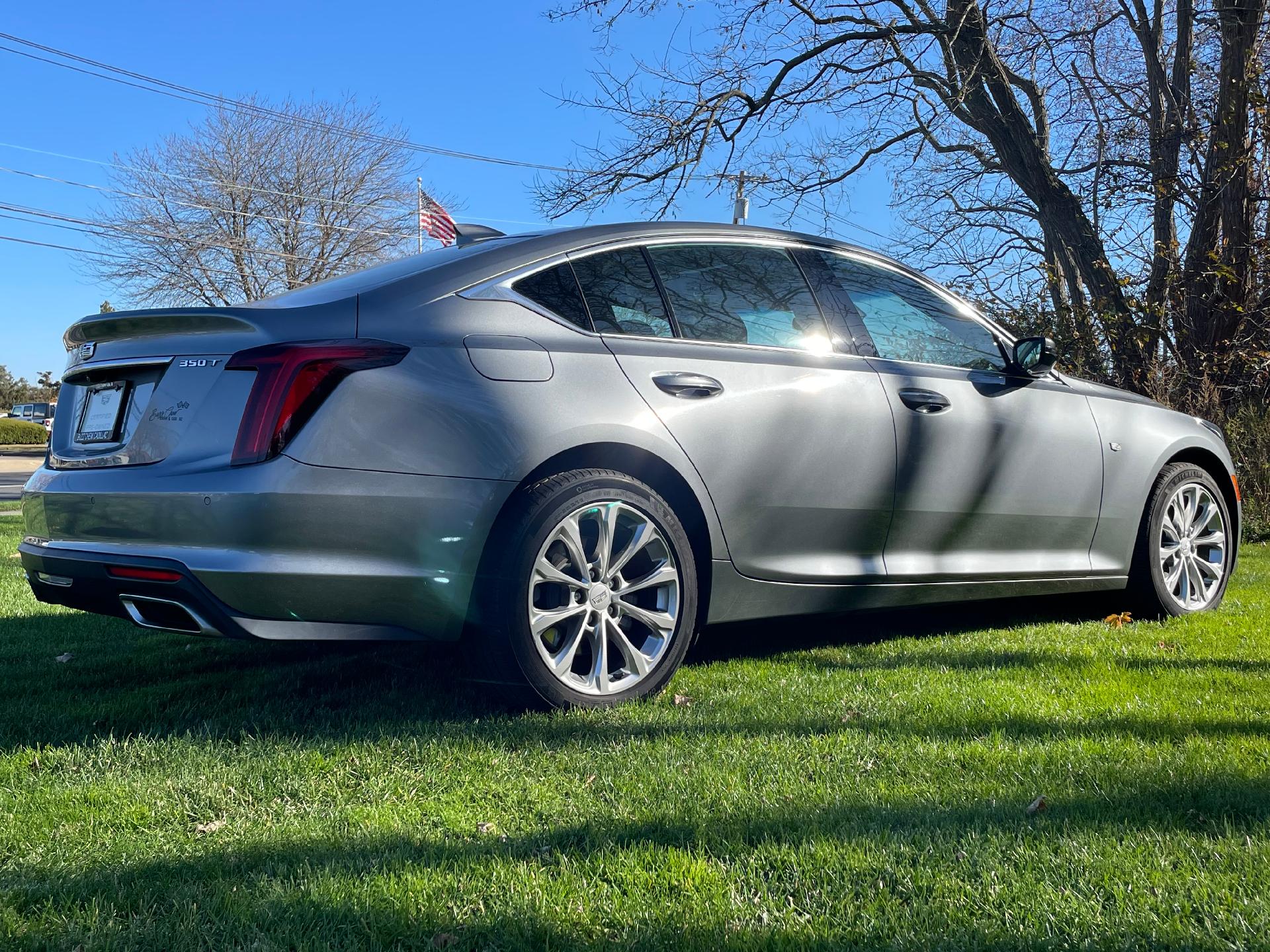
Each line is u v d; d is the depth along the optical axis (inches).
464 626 121.0
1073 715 120.9
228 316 116.2
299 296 131.0
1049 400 177.6
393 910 70.0
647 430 129.0
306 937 66.6
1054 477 175.9
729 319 144.8
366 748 108.7
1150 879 73.9
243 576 107.9
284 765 103.5
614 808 90.7
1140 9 478.9
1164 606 192.7
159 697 133.2
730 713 123.1
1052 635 175.2
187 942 65.8
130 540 116.3
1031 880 74.0
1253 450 369.1
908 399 156.2
